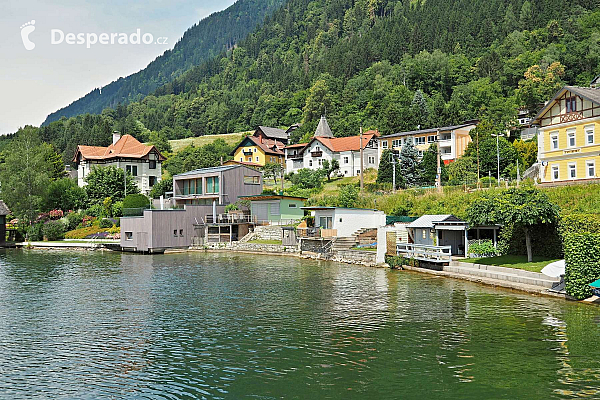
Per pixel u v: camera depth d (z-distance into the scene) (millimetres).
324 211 59656
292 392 18062
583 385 17969
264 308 31062
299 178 100438
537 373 19172
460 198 58375
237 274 45312
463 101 160375
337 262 53281
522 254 41469
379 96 168875
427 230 47750
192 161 138750
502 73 173000
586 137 55375
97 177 99062
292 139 162375
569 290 30328
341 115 170000
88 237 82500
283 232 62594
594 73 158875
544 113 61094
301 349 22766
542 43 186125
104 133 194000
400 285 37719
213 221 70750
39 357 22172
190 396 17922
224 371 20219
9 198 87500
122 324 27641
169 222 68500
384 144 112938
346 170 108562
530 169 67312
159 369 20547
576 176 56562
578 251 29781
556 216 37781
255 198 73875
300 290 36781
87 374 20109
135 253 67688
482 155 85500
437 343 23125
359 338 24219
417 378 19062
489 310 28828
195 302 33188
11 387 18859
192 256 62281
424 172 85062
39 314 30266
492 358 20922
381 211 60875
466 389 17906
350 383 18750
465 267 40812
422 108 147250
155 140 194125
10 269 51219
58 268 51688
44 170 94062
